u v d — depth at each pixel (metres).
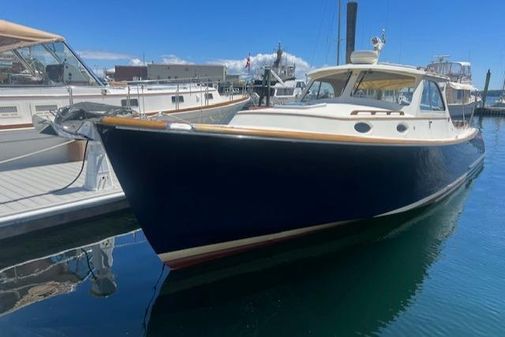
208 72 35.06
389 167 5.45
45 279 4.97
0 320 4.04
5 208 5.95
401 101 6.35
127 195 4.32
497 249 5.80
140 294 4.54
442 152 6.77
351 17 10.24
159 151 3.94
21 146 8.66
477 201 8.28
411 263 5.32
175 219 4.40
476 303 4.38
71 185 7.20
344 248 5.78
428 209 7.42
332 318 4.16
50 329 3.91
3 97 8.64
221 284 4.75
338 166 4.87
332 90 6.82
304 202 4.95
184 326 4.02
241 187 4.44
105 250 5.80
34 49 9.94
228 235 4.76
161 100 11.31
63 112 6.12
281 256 5.35
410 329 3.97
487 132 23.41
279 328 4.02
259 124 5.71
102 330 3.92
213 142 4.05
